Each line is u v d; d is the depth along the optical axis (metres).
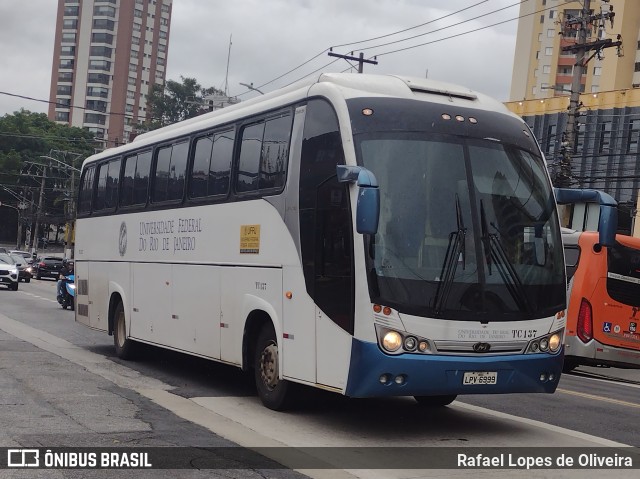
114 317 14.98
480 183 8.54
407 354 7.92
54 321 21.84
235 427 8.80
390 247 8.06
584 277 16.97
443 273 8.12
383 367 7.87
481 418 9.81
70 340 17.47
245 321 10.23
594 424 9.77
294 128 9.52
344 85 8.98
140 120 128.50
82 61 125.75
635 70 71.19
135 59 127.38
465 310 8.10
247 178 10.48
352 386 8.03
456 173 8.48
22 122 94.25
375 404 10.59
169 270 12.58
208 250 11.33
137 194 14.09
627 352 17.00
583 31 28.45
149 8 128.38
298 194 9.20
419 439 8.47
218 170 11.30
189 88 95.00
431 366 7.95
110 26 125.44
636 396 13.17
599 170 39.91
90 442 7.73
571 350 16.98
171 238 12.56
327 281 8.54
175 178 12.65
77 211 17.30
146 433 8.23
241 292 10.36
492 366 8.16
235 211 10.66
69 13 126.62
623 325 17.02
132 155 14.52
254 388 11.78
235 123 10.98
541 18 92.75
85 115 125.69
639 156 39.16
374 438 8.47
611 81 70.00
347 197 8.34
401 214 8.18
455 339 8.05
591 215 26.78
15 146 93.12
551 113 43.34
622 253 17.12
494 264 8.33
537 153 9.15
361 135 8.45
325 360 8.49
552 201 8.97
